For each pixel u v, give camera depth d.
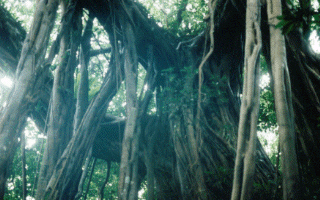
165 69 8.10
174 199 6.59
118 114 10.70
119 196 5.05
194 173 5.91
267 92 9.53
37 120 7.38
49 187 5.37
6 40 7.08
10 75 7.16
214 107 7.20
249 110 3.64
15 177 9.02
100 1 7.39
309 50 5.94
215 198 5.74
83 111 6.81
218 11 7.66
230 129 6.62
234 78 8.12
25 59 4.88
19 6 9.92
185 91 7.21
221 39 8.03
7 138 4.23
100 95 6.78
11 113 4.41
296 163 3.17
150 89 7.68
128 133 5.75
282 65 3.87
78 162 5.92
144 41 8.05
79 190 7.26
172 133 6.86
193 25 9.35
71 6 6.73
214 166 6.09
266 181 5.55
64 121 6.34
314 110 5.53
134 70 6.61
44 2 5.41
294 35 5.96
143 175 7.86
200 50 8.17
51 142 6.01
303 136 5.59
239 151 3.40
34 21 5.21
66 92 6.54
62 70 6.61
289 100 3.68
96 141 7.88
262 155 6.32
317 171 5.28
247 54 4.15
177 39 8.52
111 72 7.22
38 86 4.96
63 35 6.77
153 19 8.25
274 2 4.46
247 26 4.46
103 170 11.65
